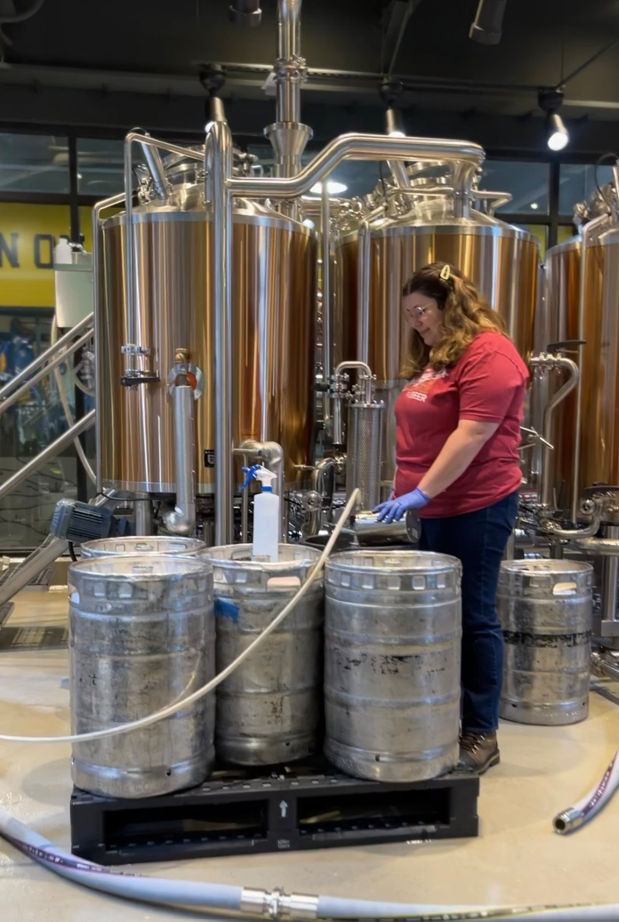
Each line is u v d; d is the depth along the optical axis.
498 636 1.88
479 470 1.81
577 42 4.44
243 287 2.38
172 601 1.48
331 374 2.76
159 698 1.48
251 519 2.60
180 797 1.50
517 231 2.57
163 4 4.21
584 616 2.28
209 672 1.58
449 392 1.83
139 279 2.39
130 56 4.23
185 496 2.28
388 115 3.94
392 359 2.62
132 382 2.35
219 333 2.16
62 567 4.17
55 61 4.19
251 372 2.42
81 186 4.61
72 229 4.62
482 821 1.66
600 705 2.44
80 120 4.47
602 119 5.00
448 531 1.86
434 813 1.64
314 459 2.73
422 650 1.55
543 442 2.68
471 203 2.70
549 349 2.77
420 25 4.33
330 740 1.64
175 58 4.26
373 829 1.58
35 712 2.30
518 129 4.95
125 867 1.47
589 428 2.78
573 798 1.77
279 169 2.86
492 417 1.71
